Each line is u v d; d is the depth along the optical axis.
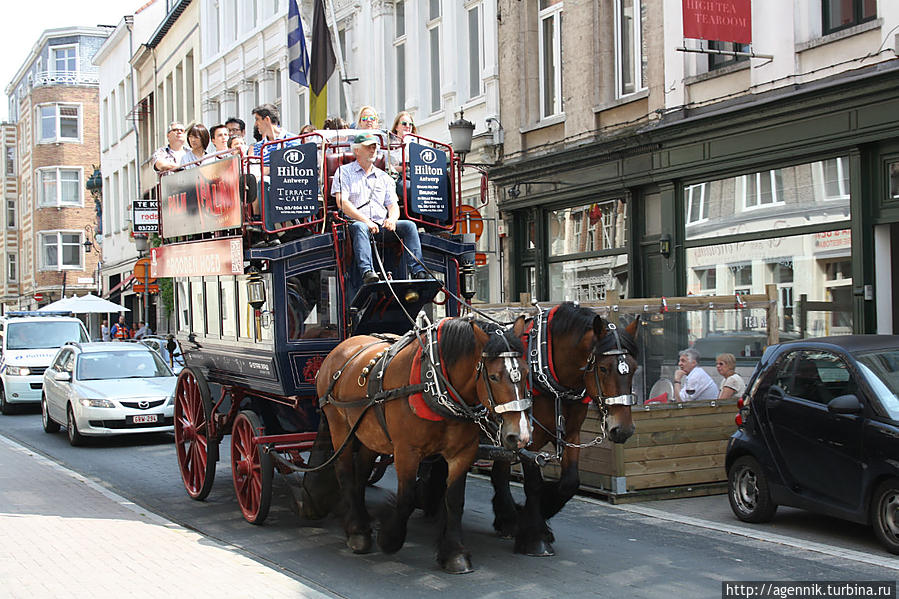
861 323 11.84
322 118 18.61
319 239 8.34
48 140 56.59
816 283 12.66
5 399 21.06
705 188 14.34
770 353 8.68
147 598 6.03
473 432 6.91
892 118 11.28
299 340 8.34
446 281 8.89
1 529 8.17
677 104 14.62
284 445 8.54
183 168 10.24
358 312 8.36
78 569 6.76
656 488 9.80
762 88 13.20
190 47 34.41
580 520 8.82
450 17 19.86
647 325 10.05
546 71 18.19
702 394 10.09
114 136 46.28
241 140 10.84
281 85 27.19
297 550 7.81
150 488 11.02
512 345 6.23
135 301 41.38
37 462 12.96
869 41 11.82
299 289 8.38
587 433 9.98
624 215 15.94
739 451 8.70
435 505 8.61
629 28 16.16
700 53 13.78
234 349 9.27
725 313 10.38
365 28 22.72
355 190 8.52
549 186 17.36
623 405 6.70
